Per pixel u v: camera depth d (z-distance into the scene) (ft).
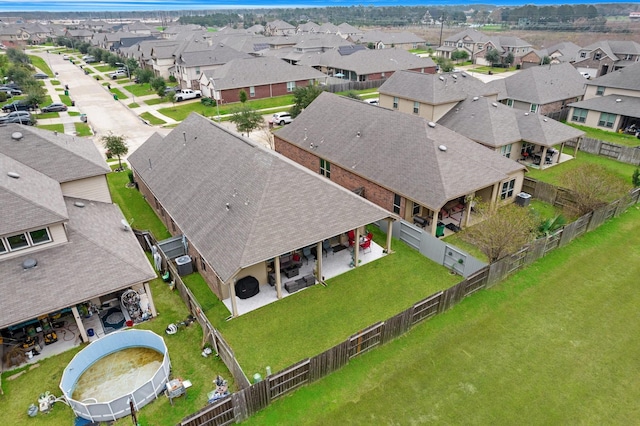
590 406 49.80
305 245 65.05
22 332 59.57
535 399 50.72
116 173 124.16
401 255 81.41
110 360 56.49
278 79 231.30
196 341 59.98
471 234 84.43
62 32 623.36
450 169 85.87
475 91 149.69
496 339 59.98
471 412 49.16
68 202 74.59
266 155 74.33
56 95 234.38
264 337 60.90
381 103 161.89
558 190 97.60
